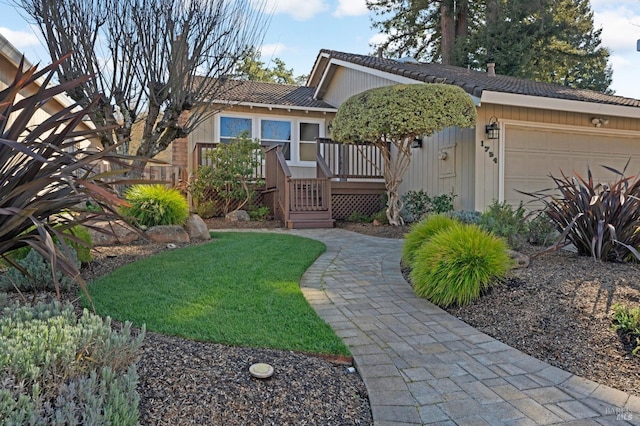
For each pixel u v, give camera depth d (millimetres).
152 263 4961
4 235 2523
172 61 6836
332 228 9578
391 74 9984
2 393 1541
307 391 2355
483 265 3977
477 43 18203
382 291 4426
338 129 8625
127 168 2674
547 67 19453
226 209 10352
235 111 12094
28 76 2461
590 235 4648
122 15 6457
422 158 10188
